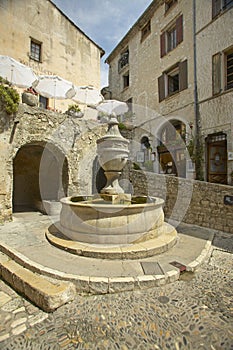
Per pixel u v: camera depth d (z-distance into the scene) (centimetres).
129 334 197
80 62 1247
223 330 201
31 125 658
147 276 277
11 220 600
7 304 244
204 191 581
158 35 1188
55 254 343
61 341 190
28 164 929
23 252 350
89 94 1039
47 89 880
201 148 909
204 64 908
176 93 1048
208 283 284
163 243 369
